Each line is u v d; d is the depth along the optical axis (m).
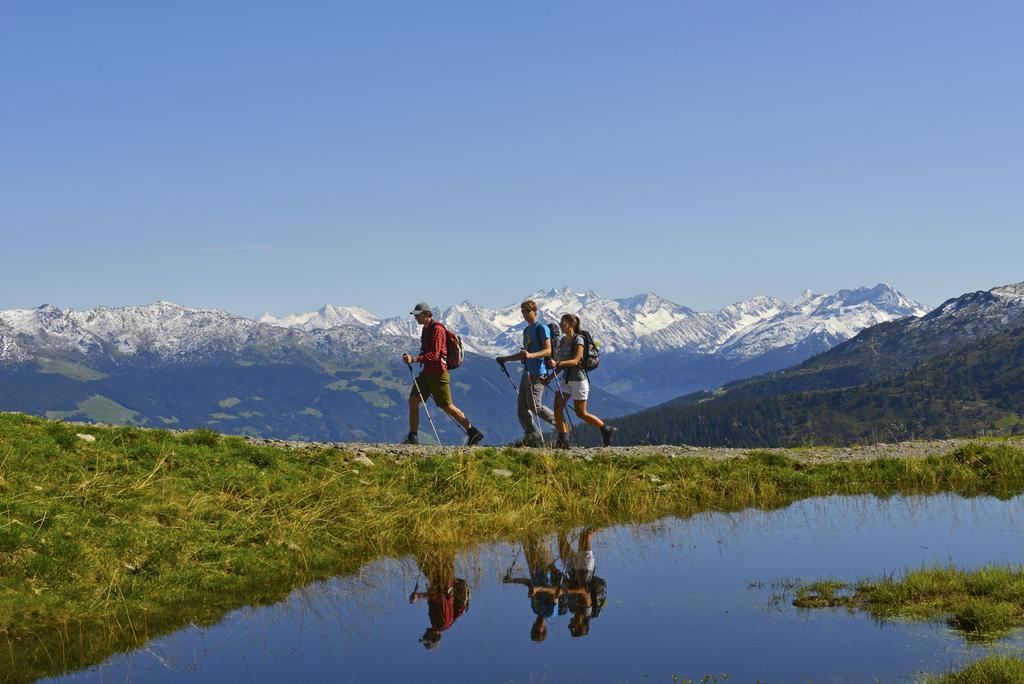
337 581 14.00
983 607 10.88
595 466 21.36
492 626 11.55
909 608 11.52
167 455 17.83
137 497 15.64
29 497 14.61
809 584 13.15
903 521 18.23
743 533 17.27
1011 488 22.34
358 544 15.98
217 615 12.30
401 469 19.70
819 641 10.36
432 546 16.20
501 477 19.92
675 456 23.38
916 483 23.00
